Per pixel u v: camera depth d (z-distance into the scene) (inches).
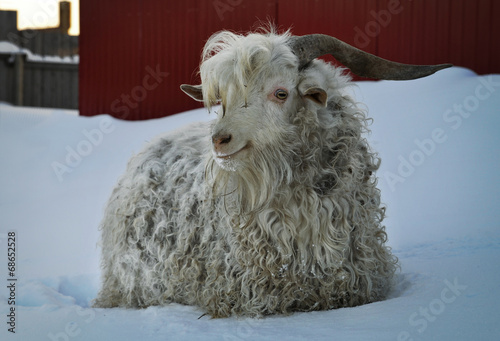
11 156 458.6
